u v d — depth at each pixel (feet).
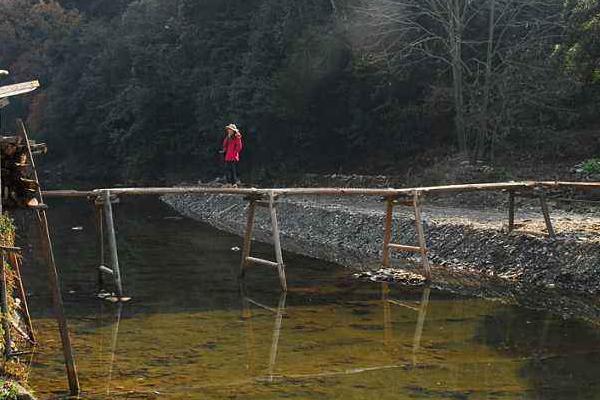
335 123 99.19
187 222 76.74
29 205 22.93
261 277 45.47
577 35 62.85
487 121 77.05
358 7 86.07
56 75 156.66
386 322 33.50
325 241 60.49
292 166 103.50
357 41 86.63
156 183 126.00
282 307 36.91
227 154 61.77
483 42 77.56
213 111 113.09
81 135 151.64
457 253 48.47
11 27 172.76
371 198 74.49
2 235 25.31
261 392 23.21
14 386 20.59
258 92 99.19
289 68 93.97
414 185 76.64
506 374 25.27
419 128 88.84
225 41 115.75
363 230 58.54
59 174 151.94
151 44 130.93
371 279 44.34
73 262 50.70
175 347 29.01
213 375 25.13
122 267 49.14
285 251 55.88
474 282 42.83
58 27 169.99
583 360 27.09
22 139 23.48
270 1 102.17
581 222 49.21
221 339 30.42
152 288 41.98
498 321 33.58
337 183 88.48
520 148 78.02
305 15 95.20
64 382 24.17
